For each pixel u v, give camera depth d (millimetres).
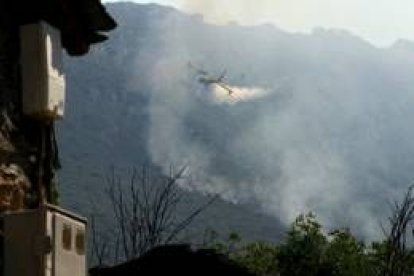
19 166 12844
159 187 24609
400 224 28625
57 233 11688
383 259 32844
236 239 34250
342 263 36250
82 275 12508
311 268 36438
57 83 13273
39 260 11398
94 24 14648
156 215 23156
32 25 13023
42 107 12914
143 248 22578
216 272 16453
